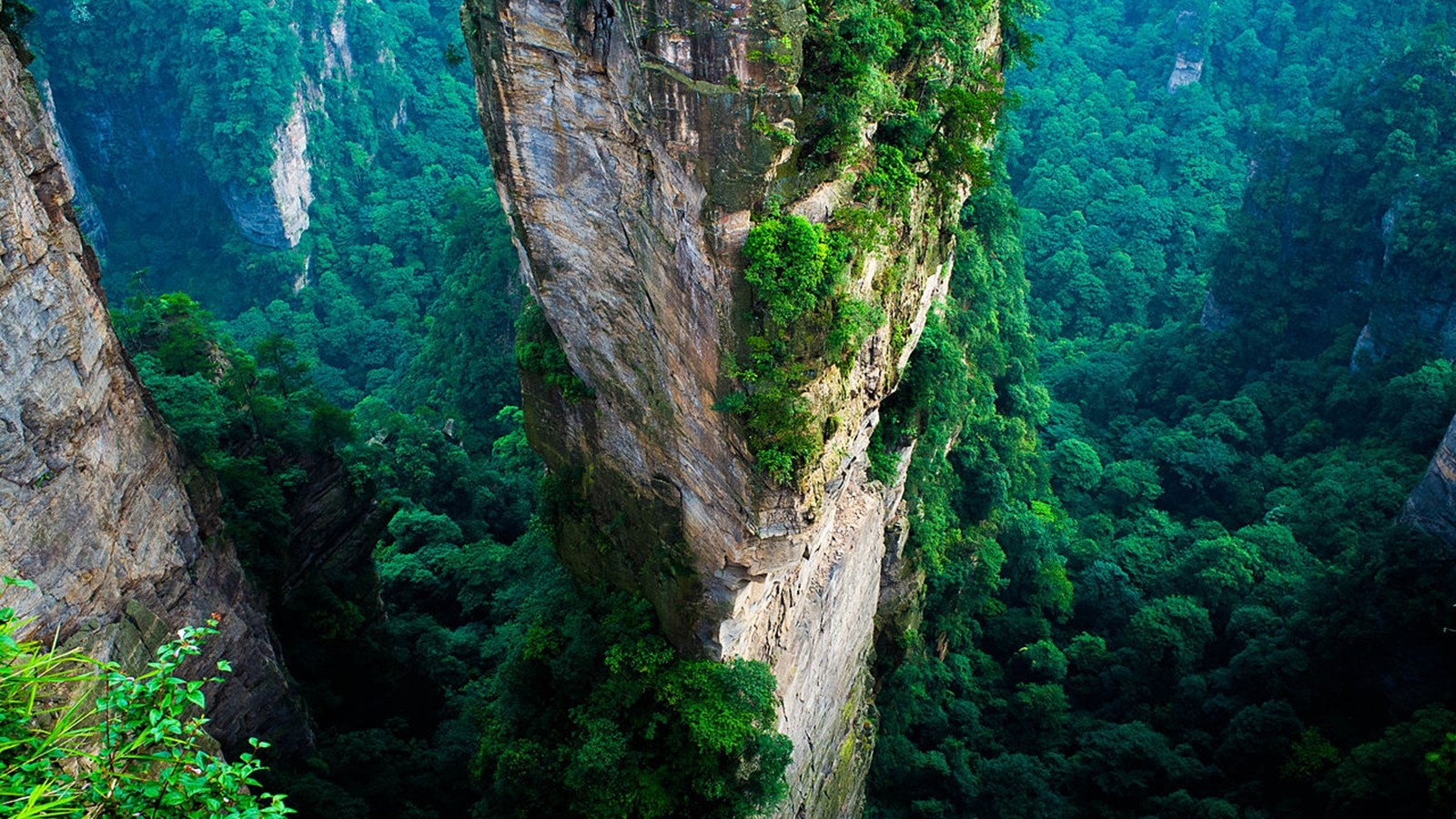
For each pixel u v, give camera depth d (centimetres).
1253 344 6869
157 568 2523
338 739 3384
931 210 2583
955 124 2455
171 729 1280
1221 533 5478
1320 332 6831
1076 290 8044
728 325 2042
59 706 1638
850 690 3525
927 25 2227
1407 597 4247
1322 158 6800
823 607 2939
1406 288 6175
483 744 2884
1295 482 5862
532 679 2886
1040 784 4094
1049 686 4547
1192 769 4116
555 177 2256
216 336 4706
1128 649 4734
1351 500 5281
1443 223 5975
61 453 2147
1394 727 3869
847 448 2384
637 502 2605
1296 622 4538
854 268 2109
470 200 7156
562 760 2678
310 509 3856
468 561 4819
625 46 1928
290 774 3025
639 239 2156
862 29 1933
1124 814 4053
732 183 1920
